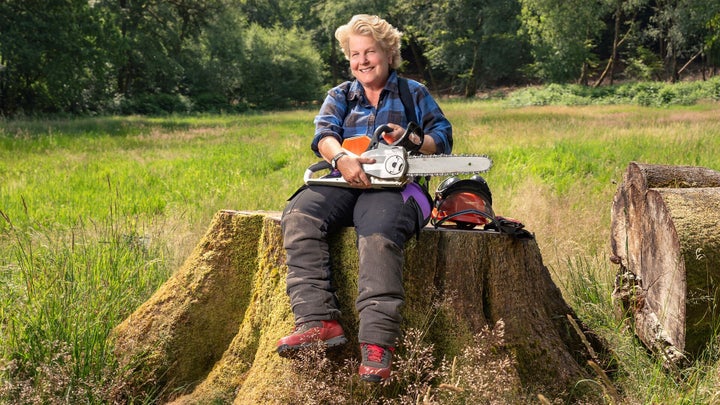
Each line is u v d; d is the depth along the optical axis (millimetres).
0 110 33375
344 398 2895
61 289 3742
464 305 3211
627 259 4059
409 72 80500
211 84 54844
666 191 3562
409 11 67875
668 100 43656
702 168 3967
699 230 3334
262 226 3514
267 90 60188
